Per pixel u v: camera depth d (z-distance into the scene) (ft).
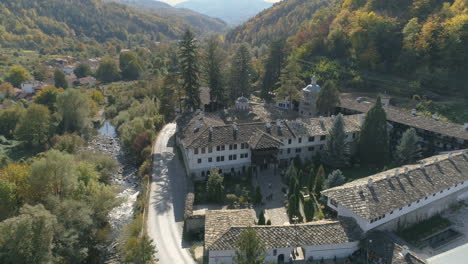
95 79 623.77
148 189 211.00
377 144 224.12
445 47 356.38
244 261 113.19
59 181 175.32
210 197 195.93
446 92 346.74
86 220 155.12
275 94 385.91
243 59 367.25
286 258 143.13
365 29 418.51
